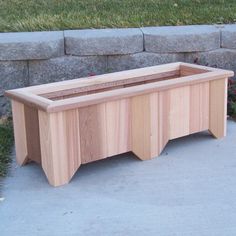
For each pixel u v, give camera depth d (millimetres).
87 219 2053
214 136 2678
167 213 2080
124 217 2061
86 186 2268
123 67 2967
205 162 2445
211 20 3248
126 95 2340
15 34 3004
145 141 2447
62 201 2168
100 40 2914
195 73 2703
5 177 2348
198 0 3629
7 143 2621
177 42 2959
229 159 2471
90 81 2527
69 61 2930
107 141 2348
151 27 3102
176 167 2404
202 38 2975
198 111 2588
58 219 2057
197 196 2184
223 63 3031
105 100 2291
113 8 3477
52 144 2217
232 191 2215
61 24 3162
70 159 2271
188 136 2711
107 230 1988
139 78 2658
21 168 2420
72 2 3641
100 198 2184
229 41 3012
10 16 3330
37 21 3193
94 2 3629
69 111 2230
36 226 2020
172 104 2500
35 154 2338
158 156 2500
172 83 2465
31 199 2184
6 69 2900
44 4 3605
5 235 1970
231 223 2018
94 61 2941
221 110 2658
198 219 2041
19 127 2385
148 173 2359
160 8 3457
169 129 2518
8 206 2139
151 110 2432
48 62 2912
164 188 2242
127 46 2938
